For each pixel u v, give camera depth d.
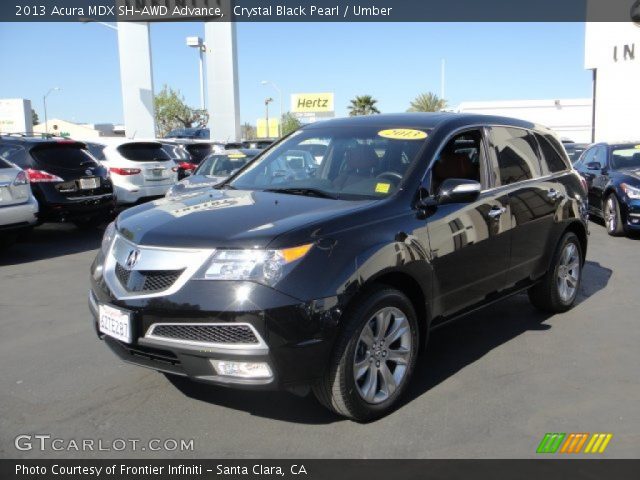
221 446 3.29
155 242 3.36
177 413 3.67
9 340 5.04
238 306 3.08
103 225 12.17
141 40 26.89
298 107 69.94
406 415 3.64
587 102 45.28
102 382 4.14
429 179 4.08
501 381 4.14
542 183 5.24
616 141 11.52
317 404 3.79
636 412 3.68
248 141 17.81
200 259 3.20
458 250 4.10
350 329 3.32
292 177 4.57
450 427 3.49
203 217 3.58
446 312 4.12
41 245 9.87
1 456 3.20
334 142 4.65
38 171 9.37
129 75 27.00
